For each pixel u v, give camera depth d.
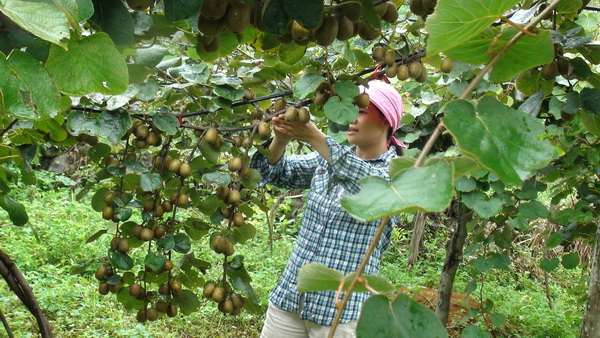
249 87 2.00
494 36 0.85
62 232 5.89
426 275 6.37
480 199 2.73
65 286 4.80
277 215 7.63
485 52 0.88
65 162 7.96
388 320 0.66
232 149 2.04
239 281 1.94
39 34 0.60
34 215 6.20
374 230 2.46
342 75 1.60
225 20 1.08
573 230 3.08
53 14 0.62
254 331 4.68
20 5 0.61
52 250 5.58
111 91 0.75
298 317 2.54
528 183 2.85
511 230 3.09
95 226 6.29
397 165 0.76
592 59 1.61
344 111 1.53
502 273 6.52
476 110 0.70
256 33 1.38
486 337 3.00
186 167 1.84
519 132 0.68
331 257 2.44
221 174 1.83
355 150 2.64
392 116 2.39
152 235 1.90
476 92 2.33
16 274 1.45
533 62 0.86
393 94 2.40
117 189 1.95
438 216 7.47
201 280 2.04
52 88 0.67
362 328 0.66
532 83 1.67
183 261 1.98
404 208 0.62
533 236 6.90
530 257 6.79
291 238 6.77
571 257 3.00
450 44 0.79
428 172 0.64
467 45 0.87
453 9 0.73
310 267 0.72
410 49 1.89
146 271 2.00
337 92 1.55
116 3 0.90
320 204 2.49
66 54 0.73
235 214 1.92
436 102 3.10
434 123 3.22
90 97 1.66
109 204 1.89
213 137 1.86
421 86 3.18
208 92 1.99
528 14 1.40
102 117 1.63
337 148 2.22
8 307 4.37
